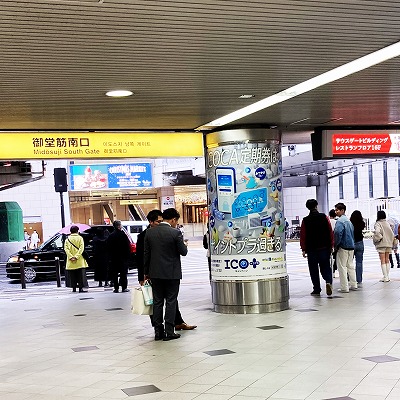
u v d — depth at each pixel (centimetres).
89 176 3422
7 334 1038
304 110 1030
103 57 640
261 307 1104
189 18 537
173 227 928
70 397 627
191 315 1123
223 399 589
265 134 1131
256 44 623
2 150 1066
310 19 557
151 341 901
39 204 3900
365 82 830
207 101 902
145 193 4762
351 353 745
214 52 644
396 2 524
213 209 1148
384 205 3634
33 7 496
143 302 909
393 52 682
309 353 758
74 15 517
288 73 757
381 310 1053
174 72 718
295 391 598
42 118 970
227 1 502
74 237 1666
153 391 630
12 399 633
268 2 509
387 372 649
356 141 1259
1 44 581
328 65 727
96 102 866
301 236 1285
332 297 1248
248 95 875
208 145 1161
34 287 1920
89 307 1332
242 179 1120
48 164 3909
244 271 1111
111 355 820
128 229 2694
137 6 504
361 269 1457
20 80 716
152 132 1154
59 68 673
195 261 2838
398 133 1280
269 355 760
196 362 746
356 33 605
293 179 4056
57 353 855
